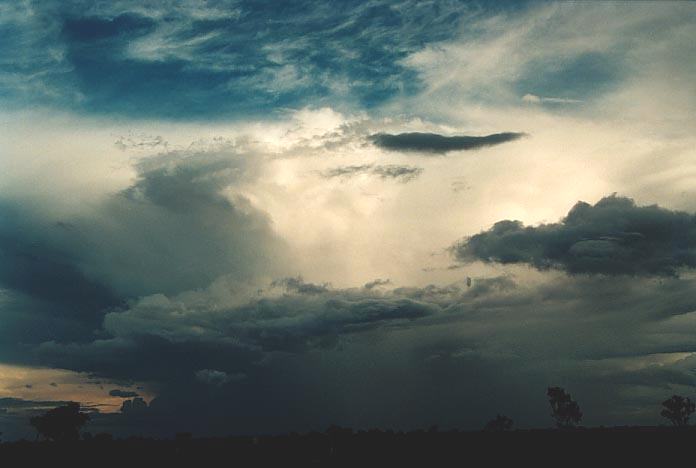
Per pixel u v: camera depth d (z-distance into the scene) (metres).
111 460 100.56
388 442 113.00
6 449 109.38
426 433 127.75
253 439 119.69
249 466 95.75
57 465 96.38
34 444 118.06
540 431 126.88
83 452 105.75
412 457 100.25
